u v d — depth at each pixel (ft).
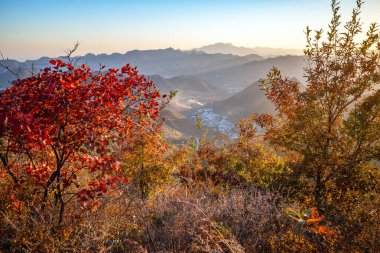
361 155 27.17
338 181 27.35
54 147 17.47
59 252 15.37
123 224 18.56
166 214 21.81
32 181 17.42
